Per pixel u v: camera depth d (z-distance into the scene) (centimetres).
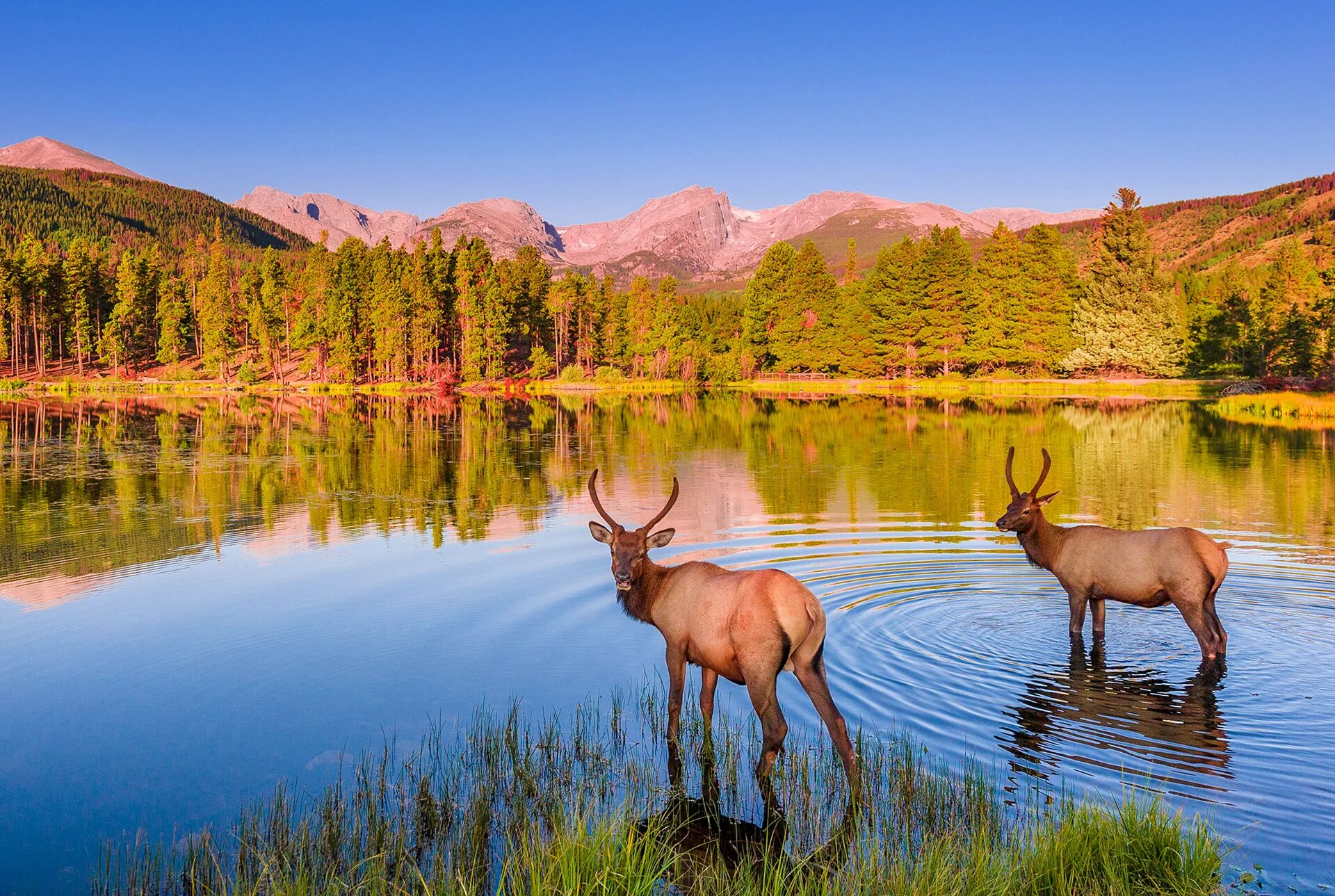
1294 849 552
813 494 2112
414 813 645
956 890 495
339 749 752
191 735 782
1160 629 1048
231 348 10081
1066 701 811
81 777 710
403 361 10019
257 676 923
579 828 552
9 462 2814
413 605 1179
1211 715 776
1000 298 9206
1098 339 8581
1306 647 959
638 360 11031
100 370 10800
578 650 1000
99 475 2503
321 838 607
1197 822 583
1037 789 643
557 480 2400
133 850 605
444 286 10544
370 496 2125
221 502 2041
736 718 808
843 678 873
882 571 1304
